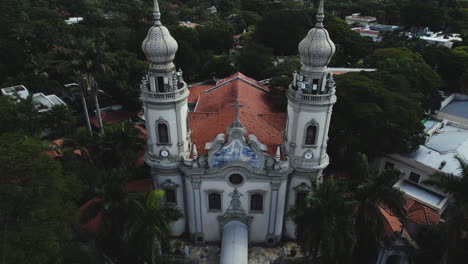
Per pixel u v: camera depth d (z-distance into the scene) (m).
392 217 40.91
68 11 154.88
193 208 39.38
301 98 34.03
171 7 176.62
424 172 48.00
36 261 24.70
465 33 113.44
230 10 163.12
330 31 112.62
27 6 117.31
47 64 72.12
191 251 40.91
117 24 117.06
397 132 50.62
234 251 35.66
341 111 53.12
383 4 181.75
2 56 77.94
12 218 28.31
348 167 53.34
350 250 30.34
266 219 39.72
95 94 53.53
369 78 62.88
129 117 71.56
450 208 30.56
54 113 56.19
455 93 89.81
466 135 56.03
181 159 36.97
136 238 30.48
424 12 124.06
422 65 77.94
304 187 38.22
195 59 95.94
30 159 27.81
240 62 92.31
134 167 48.25
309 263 36.59
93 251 34.12
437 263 37.56
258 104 52.72
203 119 48.16
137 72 73.12
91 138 42.59
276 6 162.50
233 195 37.97
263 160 35.50
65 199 31.80
